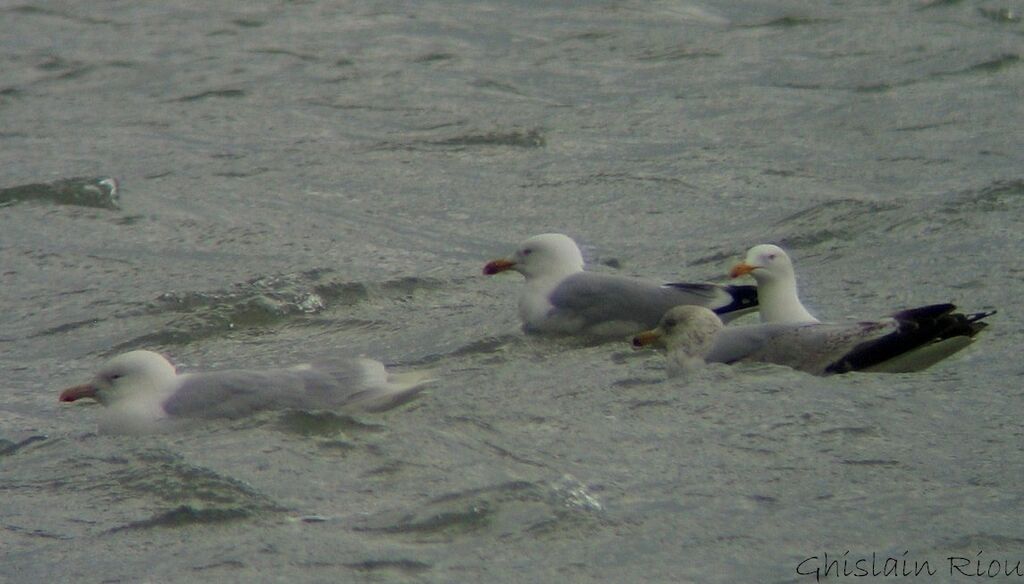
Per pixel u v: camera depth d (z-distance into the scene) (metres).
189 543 8.98
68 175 21.94
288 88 28.14
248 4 36.59
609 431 10.77
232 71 29.77
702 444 10.38
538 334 14.23
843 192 19.73
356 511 9.34
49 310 15.74
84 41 32.97
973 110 24.16
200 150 23.73
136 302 15.73
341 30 33.34
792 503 9.21
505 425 11.00
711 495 9.38
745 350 12.27
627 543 8.70
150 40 32.94
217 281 16.42
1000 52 27.83
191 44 32.41
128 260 17.66
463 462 10.16
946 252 16.06
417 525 9.08
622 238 18.33
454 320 14.91
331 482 9.86
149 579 8.43
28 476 10.31
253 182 21.61
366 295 15.90
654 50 30.12
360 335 14.59
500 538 8.84
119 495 9.83
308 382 11.49
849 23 31.28
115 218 19.69
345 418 11.09
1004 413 10.80
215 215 19.78
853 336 11.93
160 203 20.39
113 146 24.08
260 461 10.24
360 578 8.35
